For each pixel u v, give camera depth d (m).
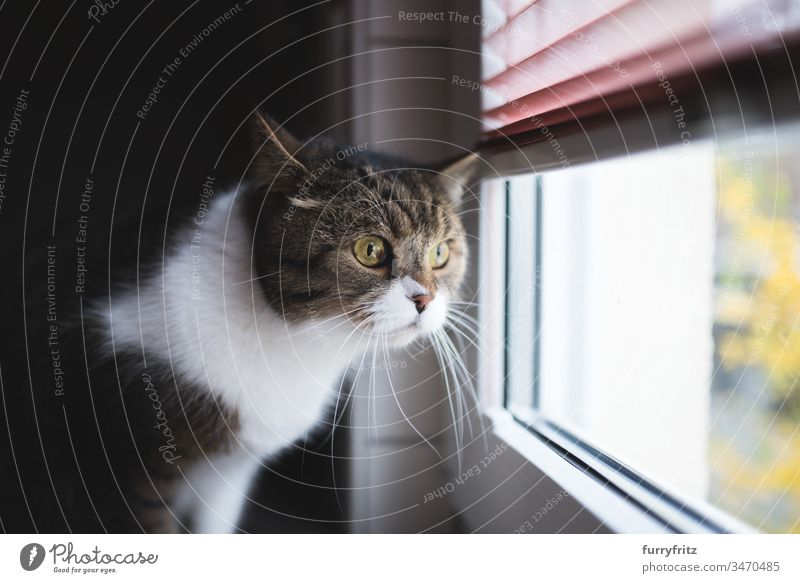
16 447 0.42
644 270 0.49
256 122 0.42
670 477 0.49
